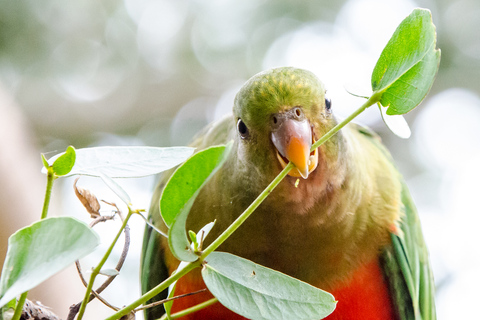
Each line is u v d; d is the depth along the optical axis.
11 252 3.26
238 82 18.42
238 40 18.19
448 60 17.53
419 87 4.02
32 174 11.92
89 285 3.94
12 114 12.20
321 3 17.58
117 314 3.91
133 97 18.67
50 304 10.51
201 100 18.83
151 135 18.58
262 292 4.02
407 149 17.41
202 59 18.53
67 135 18.31
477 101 17.45
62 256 3.17
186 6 18.52
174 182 3.62
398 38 4.06
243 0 18.17
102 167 4.18
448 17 17.41
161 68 18.80
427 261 10.07
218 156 3.50
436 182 16.91
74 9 18.12
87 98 18.39
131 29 18.62
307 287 4.06
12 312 4.25
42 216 3.69
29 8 17.73
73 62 18.30
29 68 17.91
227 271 4.04
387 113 4.16
